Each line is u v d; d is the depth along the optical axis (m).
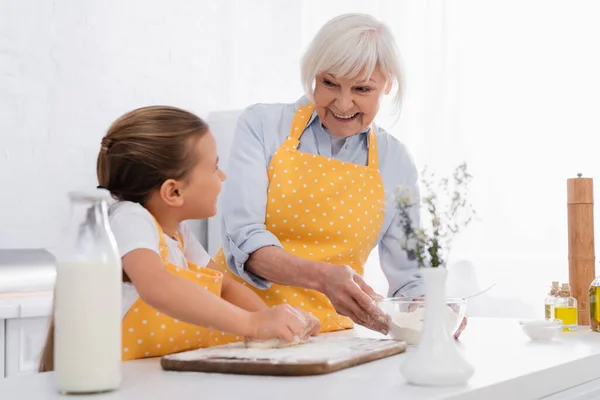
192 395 0.88
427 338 0.95
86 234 0.91
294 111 1.84
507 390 0.97
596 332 1.58
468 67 3.36
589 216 1.72
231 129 3.35
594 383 1.23
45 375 1.06
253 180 1.74
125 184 1.30
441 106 3.41
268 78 3.79
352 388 0.91
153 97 3.34
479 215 3.28
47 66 3.01
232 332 1.17
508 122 3.26
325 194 1.77
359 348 1.16
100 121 3.16
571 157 3.15
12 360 2.42
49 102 3.01
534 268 3.19
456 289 3.28
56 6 3.04
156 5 3.36
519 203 3.23
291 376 0.99
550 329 1.40
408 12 3.54
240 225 1.70
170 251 1.33
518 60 3.26
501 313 3.24
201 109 3.51
